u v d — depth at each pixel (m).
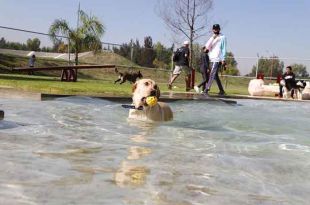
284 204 1.99
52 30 24.94
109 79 25.89
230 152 3.29
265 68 20.94
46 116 5.05
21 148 2.96
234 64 21.52
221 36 11.64
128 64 27.30
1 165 2.40
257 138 4.21
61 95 7.54
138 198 1.93
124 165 2.59
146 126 4.81
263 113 7.53
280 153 3.36
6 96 7.55
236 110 7.92
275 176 2.54
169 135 4.14
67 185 2.07
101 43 26.31
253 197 2.07
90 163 2.60
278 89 15.94
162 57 27.70
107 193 1.98
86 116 5.37
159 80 26.34
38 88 8.85
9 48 25.38
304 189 2.27
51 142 3.31
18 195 1.86
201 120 5.76
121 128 4.48
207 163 2.79
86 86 12.65
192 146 3.50
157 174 2.40
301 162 2.99
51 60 26.27
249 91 16.09
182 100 8.77
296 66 20.27
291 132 4.93
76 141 3.43
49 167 2.42
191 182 2.27
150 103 5.21
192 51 26.81
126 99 8.15
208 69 12.46
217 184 2.26
